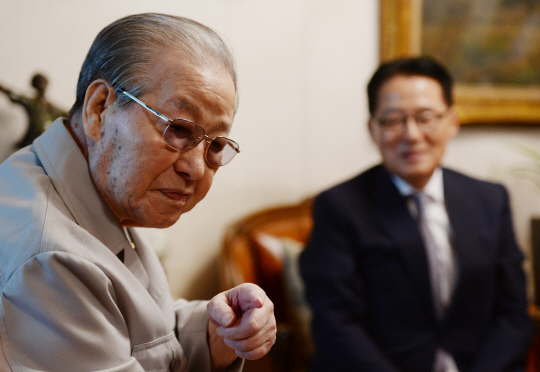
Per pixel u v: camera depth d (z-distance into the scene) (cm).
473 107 240
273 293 198
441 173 154
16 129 184
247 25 222
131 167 65
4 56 185
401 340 133
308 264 144
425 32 234
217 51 69
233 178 223
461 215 143
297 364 184
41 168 69
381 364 125
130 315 65
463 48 238
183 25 68
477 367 130
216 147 72
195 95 65
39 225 59
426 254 136
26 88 187
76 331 57
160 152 65
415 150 139
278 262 200
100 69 67
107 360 59
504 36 241
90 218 68
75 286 58
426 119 139
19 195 64
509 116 240
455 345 133
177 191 69
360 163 239
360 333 131
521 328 139
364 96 238
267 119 227
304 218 218
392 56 233
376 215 142
